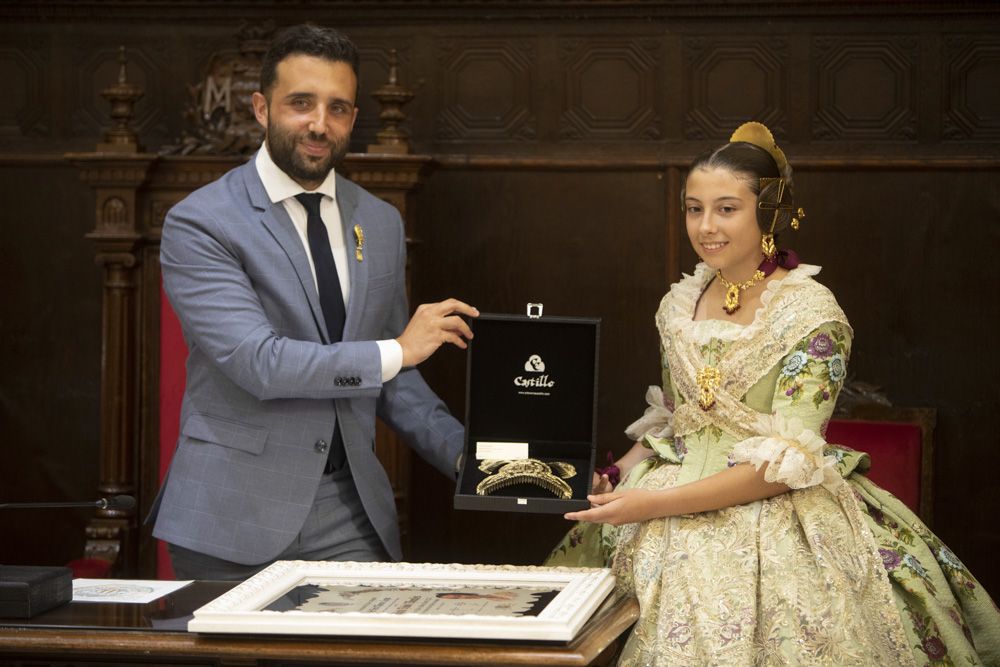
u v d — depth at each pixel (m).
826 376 2.30
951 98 3.77
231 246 2.54
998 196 3.75
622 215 3.91
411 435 2.79
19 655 1.95
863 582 2.27
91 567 3.55
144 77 4.04
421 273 3.99
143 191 3.69
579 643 1.89
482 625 1.87
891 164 3.77
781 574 2.23
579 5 3.86
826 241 3.83
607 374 3.93
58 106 4.06
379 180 3.60
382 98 3.66
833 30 3.80
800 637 2.17
